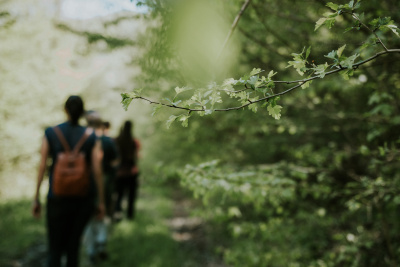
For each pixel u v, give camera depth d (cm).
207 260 453
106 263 400
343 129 369
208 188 224
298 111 393
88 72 802
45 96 819
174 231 604
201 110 108
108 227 532
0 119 755
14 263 396
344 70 101
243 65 249
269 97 105
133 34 188
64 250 300
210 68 171
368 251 298
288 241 354
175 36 161
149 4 156
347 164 347
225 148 523
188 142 565
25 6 748
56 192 278
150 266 396
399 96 297
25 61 773
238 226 299
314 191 272
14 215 562
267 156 520
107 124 463
